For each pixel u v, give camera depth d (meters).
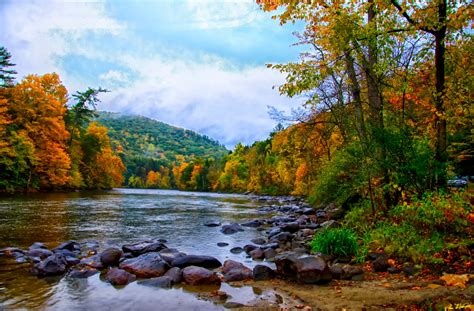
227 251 10.91
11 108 41.38
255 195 65.81
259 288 6.64
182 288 6.72
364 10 10.56
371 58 11.41
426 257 7.23
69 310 5.57
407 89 10.80
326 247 9.00
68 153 52.56
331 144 23.67
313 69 11.80
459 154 13.22
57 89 50.22
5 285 6.89
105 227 15.62
